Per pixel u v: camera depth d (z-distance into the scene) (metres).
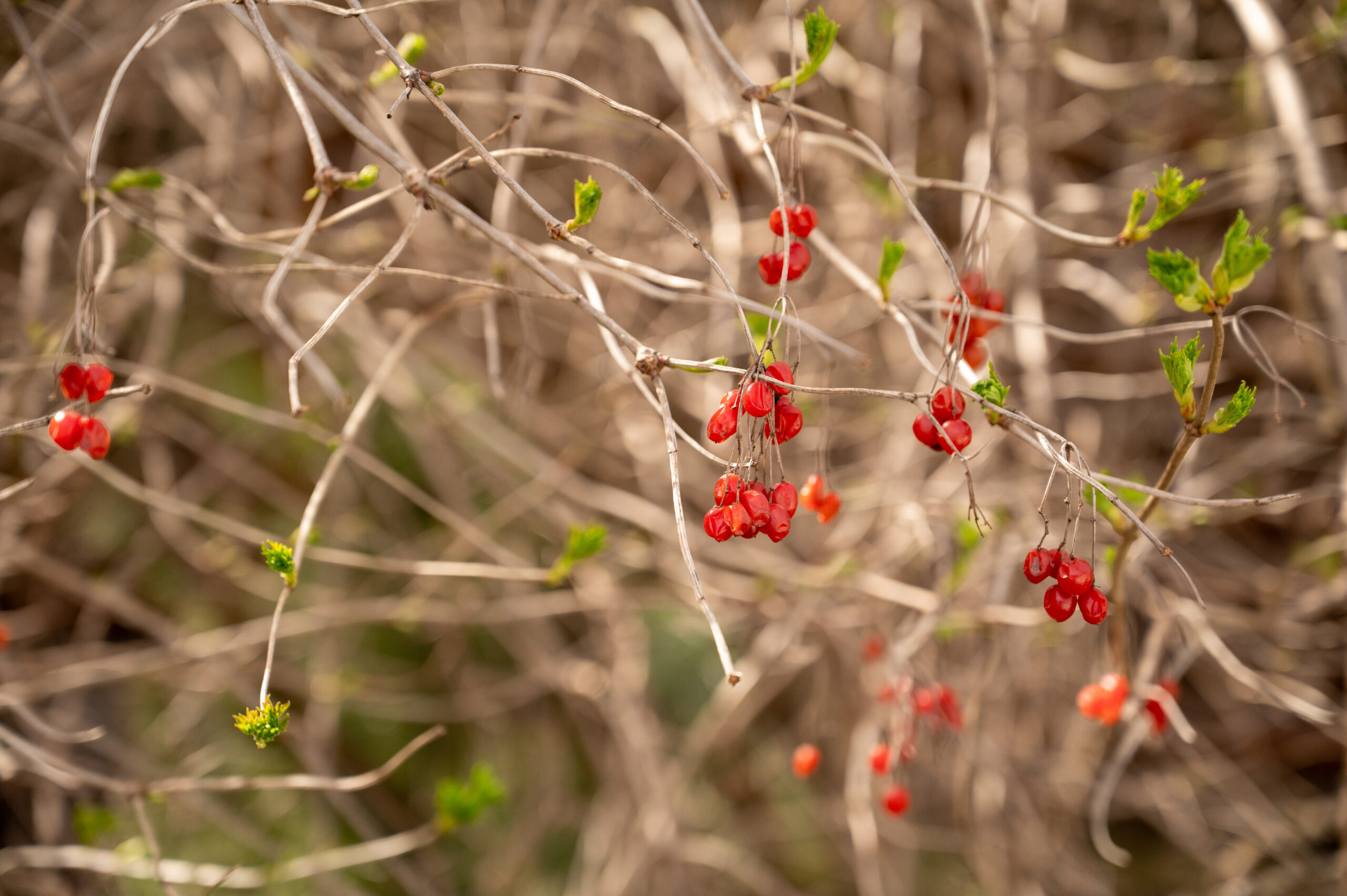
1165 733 4.27
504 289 1.80
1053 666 3.95
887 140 4.19
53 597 3.84
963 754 3.50
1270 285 4.09
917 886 4.27
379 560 2.74
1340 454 4.01
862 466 3.97
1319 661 4.03
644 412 4.20
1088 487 1.83
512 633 4.11
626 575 4.17
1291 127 3.22
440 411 4.00
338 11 1.71
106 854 2.79
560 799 4.15
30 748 2.56
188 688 3.70
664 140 4.32
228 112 3.83
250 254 3.81
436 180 1.83
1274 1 3.96
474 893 4.04
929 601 2.99
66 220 3.94
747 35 4.21
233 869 2.72
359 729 4.14
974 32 4.14
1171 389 4.16
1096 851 4.35
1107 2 4.41
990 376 1.76
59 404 3.38
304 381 4.09
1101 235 4.46
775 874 4.22
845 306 3.96
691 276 4.25
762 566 3.61
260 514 4.13
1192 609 2.84
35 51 2.74
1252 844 4.09
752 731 4.39
